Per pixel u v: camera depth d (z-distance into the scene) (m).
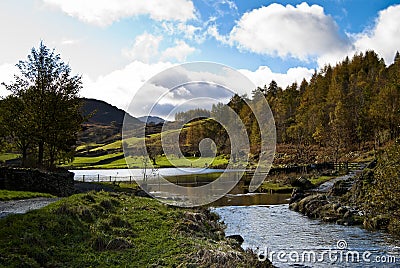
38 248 7.98
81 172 47.38
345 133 59.22
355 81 76.75
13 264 6.91
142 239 10.30
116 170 49.38
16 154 29.92
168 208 15.60
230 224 19.59
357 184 25.80
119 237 9.81
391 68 80.31
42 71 25.19
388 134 54.94
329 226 19.22
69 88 25.75
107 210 12.99
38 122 24.20
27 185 19.23
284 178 40.38
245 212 24.20
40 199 16.11
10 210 12.59
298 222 20.50
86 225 10.51
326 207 22.58
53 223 9.69
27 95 24.73
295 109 77.81
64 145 26.67
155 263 8.36
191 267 8.15
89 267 7.87
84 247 8.94
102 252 8.84
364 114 61.09
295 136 61.94
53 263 7.74
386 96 57.38
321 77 94.06
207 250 9.48
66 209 11.10
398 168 14.71
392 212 15.56
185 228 12.55
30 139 24.77
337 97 69.75
